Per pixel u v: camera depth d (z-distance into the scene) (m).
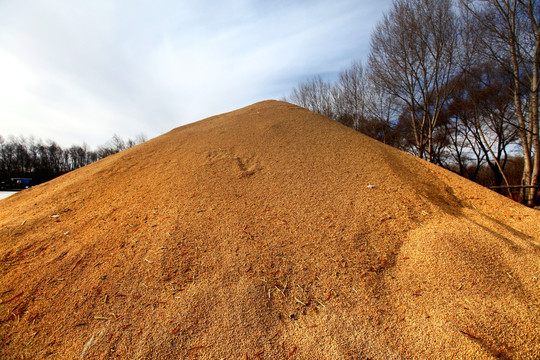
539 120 10.07
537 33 9.04
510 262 3.01
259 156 6.08
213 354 2.14
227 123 8.43
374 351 2.12
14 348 2.24
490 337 2.16
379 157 6.19
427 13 13.26
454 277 2.81
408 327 2.32
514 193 12.14
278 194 4.64
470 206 5.06
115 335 2.32
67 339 2.30
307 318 2.47
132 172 5.97
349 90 23.30
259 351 2.16
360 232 3.65
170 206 4.35
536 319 2.30
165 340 2.25
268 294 2.72
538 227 4.21
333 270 3.02
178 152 6.64
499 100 13.94
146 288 2.80
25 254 3.40
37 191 6.25
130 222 3.99
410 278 2.88
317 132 7.37
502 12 9.81
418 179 5.84
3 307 2.62
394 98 18.75
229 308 2.54
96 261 3.20
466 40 12.41
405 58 14.55
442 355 2.04
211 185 4.96
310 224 3.84
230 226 3.79
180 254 3.26
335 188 4.81
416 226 3.80
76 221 4.18
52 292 2.78
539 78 9.22
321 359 2.08
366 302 2.62
